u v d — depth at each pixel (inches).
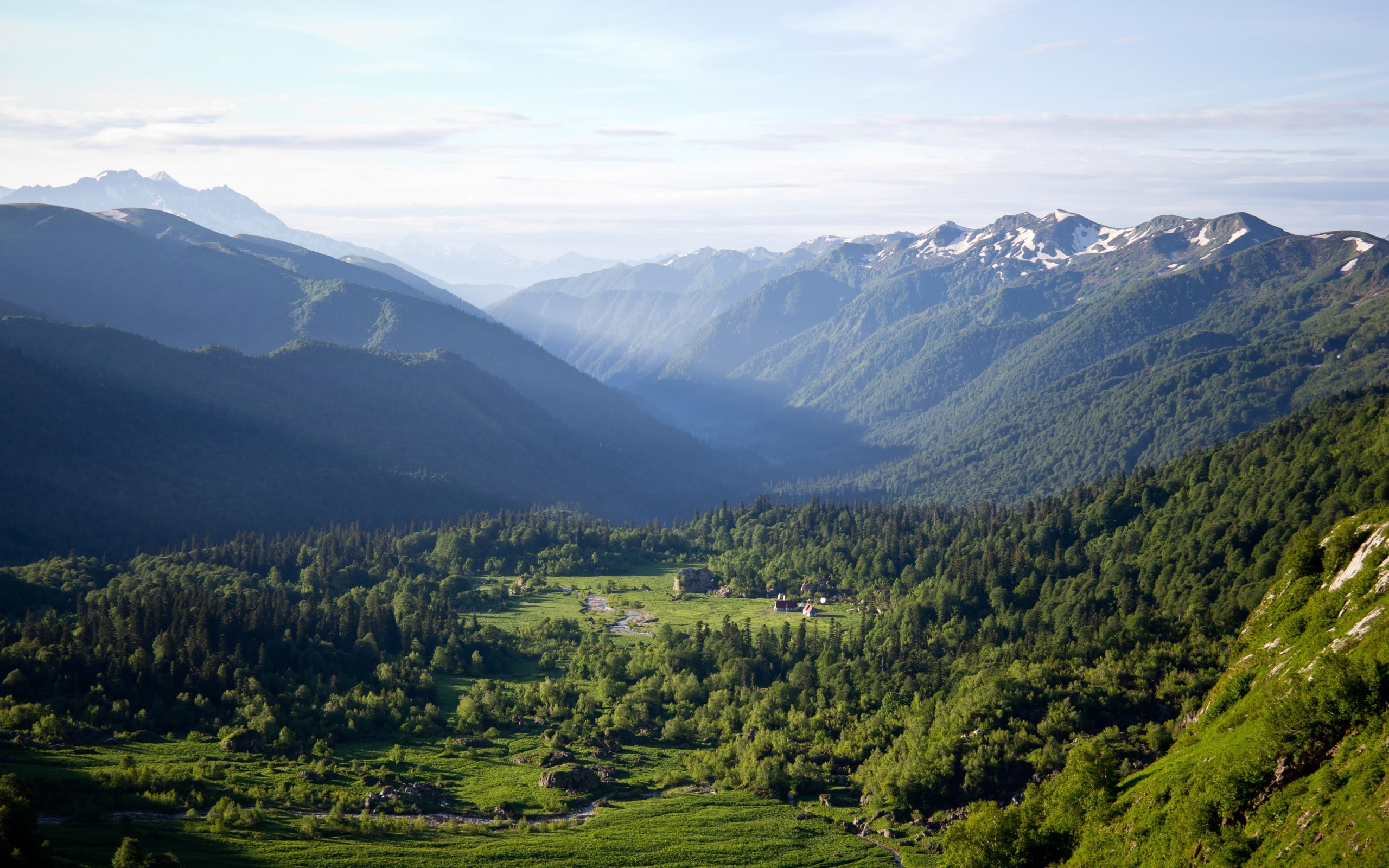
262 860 5935.0
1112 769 5374.0
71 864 5344.5
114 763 7283.5
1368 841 3486.7
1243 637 6387.8
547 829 6934.1
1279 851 3860.7
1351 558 5718.5
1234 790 4256.9
